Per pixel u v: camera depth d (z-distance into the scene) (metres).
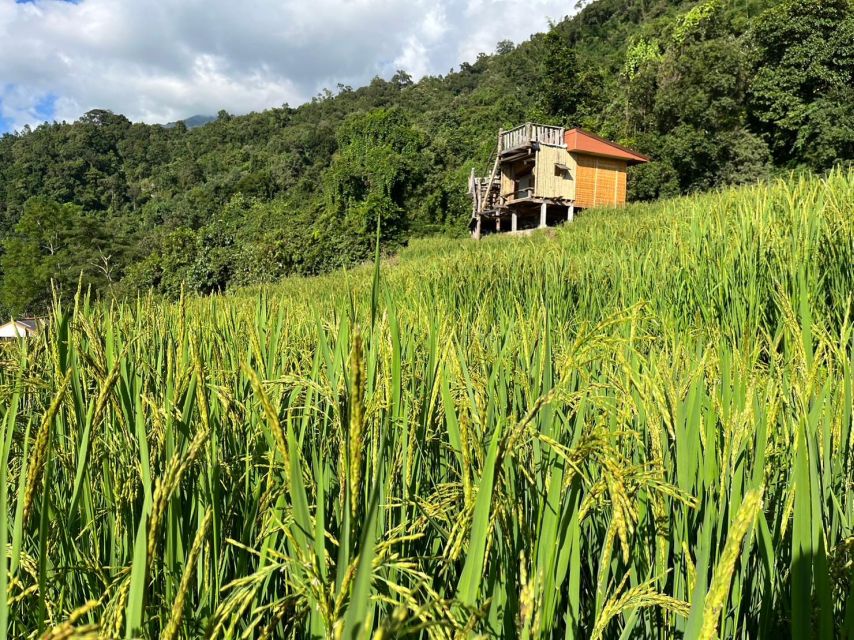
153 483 1.40
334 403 1.30
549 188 34.03
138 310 3.27
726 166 40.22
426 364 2.34
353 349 0.76
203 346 2.58
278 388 1.76
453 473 1.93
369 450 1.40
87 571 1.35
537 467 1.46
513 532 1.29
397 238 45.44
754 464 1.46
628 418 1.63
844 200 5.84
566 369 1.29
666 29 67.50
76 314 1.69
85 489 1.55
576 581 1.27
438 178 51.75
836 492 1.61
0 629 0.90
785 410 1.82
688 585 1.26
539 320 2.20
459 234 47.25
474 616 0.85
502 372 2.15
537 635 0.95
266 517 1.43
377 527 1.37
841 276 4.39
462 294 7.18
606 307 5.42
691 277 5.07
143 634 1.03
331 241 40.84
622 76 65.38
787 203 6.05
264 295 3.49
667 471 1.56
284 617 1.39
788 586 1.36
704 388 1.81
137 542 0.97
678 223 7.70
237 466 1.72
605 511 1.62
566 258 8.09
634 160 36.00
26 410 2.06
